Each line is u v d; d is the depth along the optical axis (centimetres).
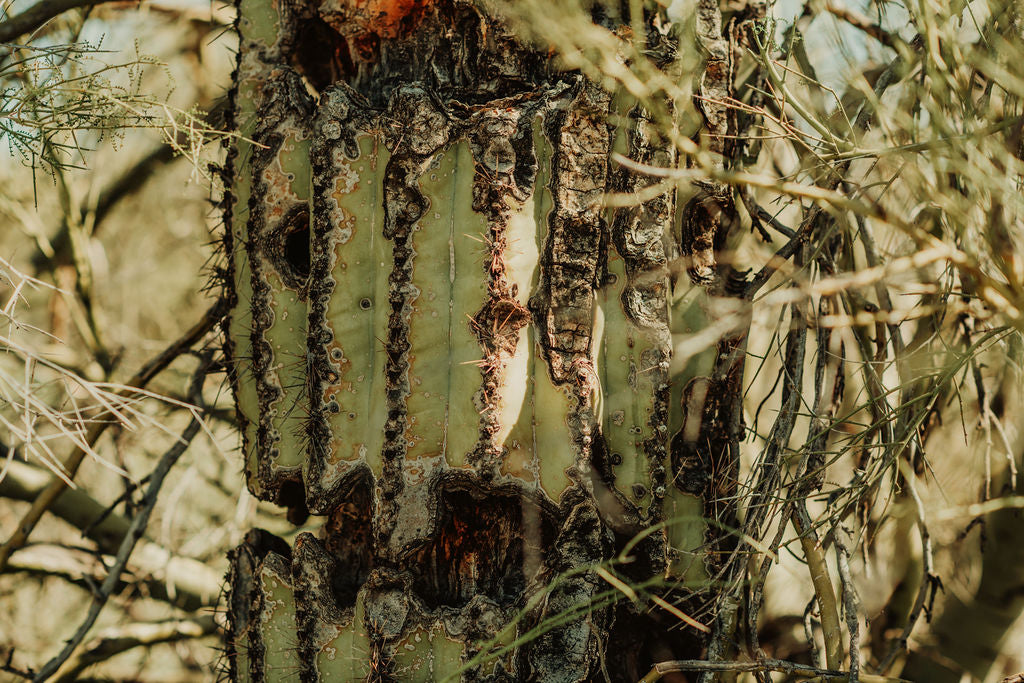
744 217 229
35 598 425
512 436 212
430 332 212
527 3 203
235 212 223
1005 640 238
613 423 216
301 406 218
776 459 220
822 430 224
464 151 213
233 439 354
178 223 402
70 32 256
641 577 217
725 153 223
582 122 214
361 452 214
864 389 230
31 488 290
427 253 213
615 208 217
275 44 222
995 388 235
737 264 226
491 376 211
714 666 213
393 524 212
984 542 235
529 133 213
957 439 236
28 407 205
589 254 214
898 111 203
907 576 238
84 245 307
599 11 216
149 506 256
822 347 223
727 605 219
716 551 218
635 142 216
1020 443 237
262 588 217
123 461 326
